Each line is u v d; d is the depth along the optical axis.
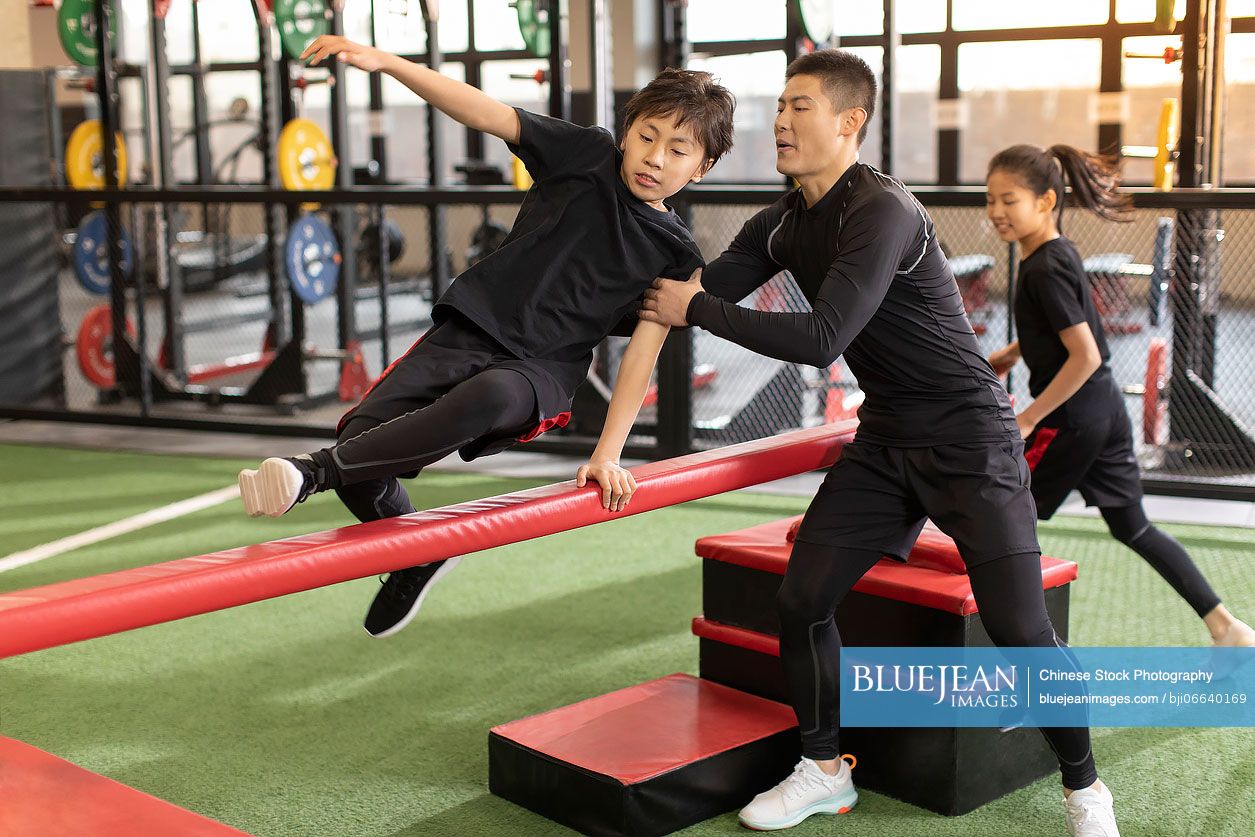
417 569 2.47
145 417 6.54
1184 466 5.34
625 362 2.24
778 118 2.24
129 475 5.64
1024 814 2.53
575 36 10.60
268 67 6.86
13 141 7.10
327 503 5.11
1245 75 8.61
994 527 2.21
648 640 3.55
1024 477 2.30
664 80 2.15
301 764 2.78
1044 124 9.60
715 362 6.33
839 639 2.46
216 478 5.57
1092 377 3.01
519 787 2.56
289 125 6.68
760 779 2.59
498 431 2.09
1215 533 4.60
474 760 2.79
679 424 5.64
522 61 10.97
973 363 2.29
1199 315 5.29
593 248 2.15
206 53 12.77
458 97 2.11
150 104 8.35
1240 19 8.24
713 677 2.91
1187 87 5.15
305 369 6.93
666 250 2.21
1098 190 3.33
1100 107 7.91
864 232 2.11
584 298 2.15
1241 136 8.70
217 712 3.07
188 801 2.60
